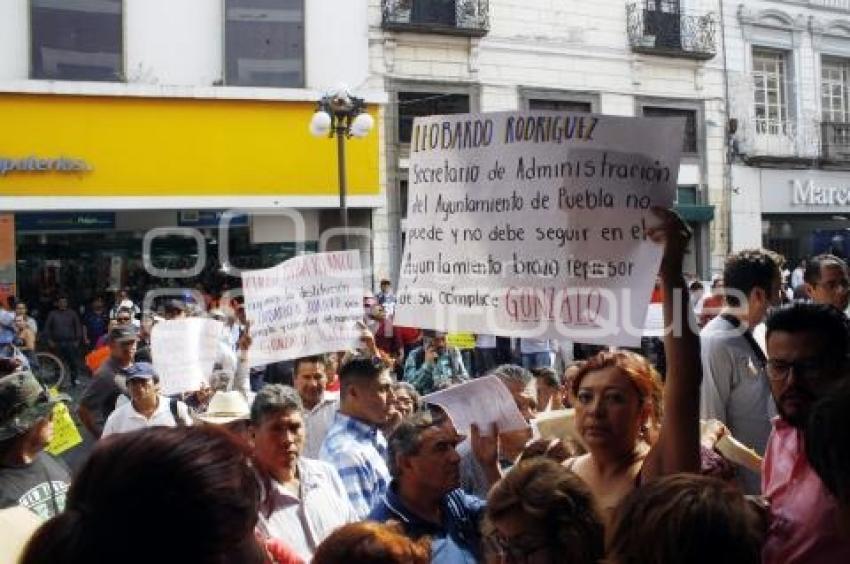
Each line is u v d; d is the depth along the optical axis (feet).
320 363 17.60
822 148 79.20
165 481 4.38
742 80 75.66
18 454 11.37
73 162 56.24
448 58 64.18
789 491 7.91
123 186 57.62
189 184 58.95
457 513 10.49
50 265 59.36
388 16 62.03
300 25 61.21
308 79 61.41
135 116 57.67
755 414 12.67
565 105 68.80
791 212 78.02
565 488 7.25
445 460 10.08
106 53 58.23
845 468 5.71
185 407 19.31
